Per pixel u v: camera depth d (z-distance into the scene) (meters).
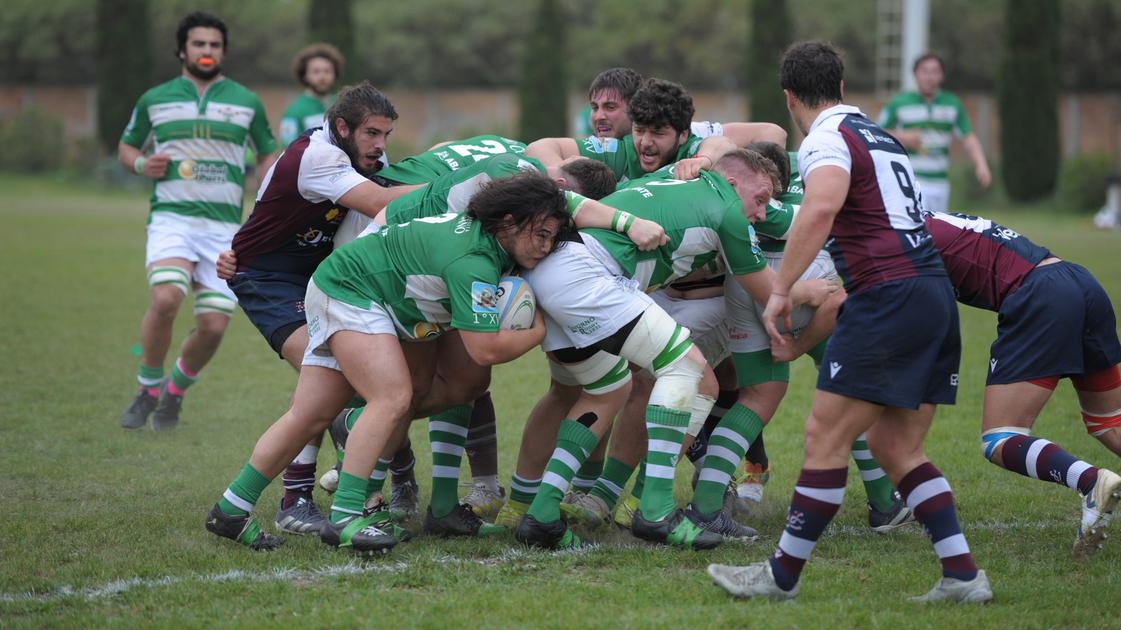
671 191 17.69
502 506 20.47
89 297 44.34
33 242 62.62
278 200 19.64
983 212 93.94
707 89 133.88
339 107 19.16
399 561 16.91
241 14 134.50
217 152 27.05
